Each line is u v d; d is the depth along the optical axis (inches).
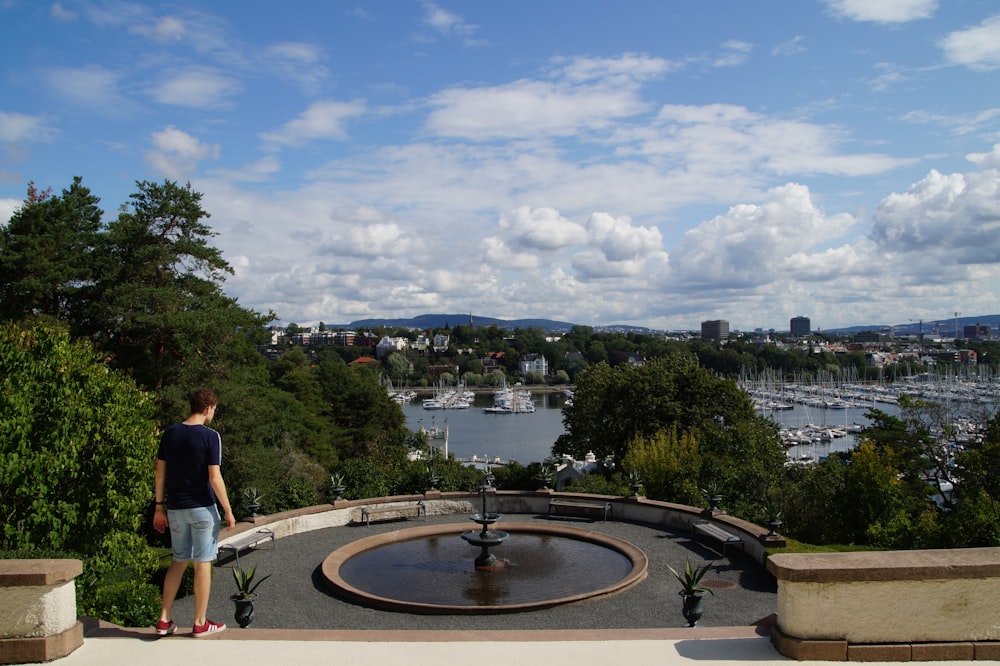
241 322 1322.6
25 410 579.8
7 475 554.9
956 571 256.2
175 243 1263.5
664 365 1948.8
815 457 3668.8
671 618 542.9
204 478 303.7
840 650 257.6
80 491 612.1
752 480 1204.5
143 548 653.3
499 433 5349.4
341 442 2534.5
